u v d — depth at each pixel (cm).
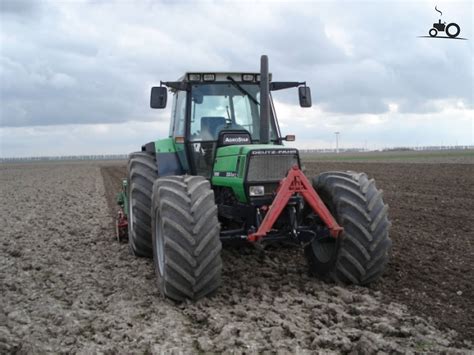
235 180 568
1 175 4088
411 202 1287
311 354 393
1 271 699
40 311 518
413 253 722
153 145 756
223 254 738
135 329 459
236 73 663
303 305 509
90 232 1004
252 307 508
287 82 683
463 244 773
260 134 621
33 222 1159
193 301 524
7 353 416
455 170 2412
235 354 399
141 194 709
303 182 539
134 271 677
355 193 557
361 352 397
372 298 529
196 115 655
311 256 617
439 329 454
